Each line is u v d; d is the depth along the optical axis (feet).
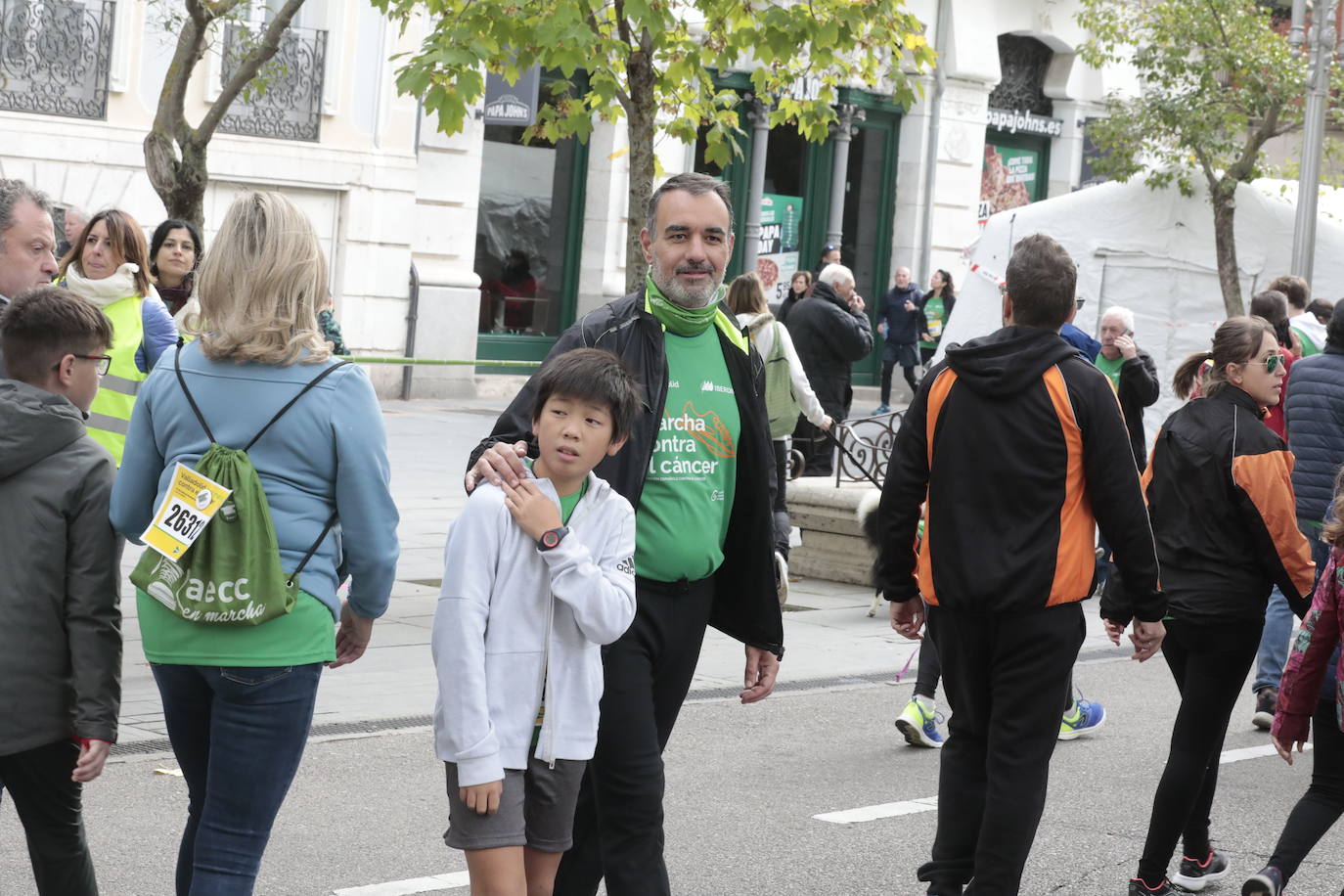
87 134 59.06
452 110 29.09
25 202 15.15
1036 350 14.99
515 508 12.30
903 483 15.60
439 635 12.27
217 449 11.90
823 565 38.47
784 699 26.91
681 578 14.11
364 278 67.00
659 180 75.77
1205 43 64.08
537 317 75.15
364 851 18.19
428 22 67.31
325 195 65.98
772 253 83.05
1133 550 15.05
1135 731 26.08
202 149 34.06
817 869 18.47
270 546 11.84
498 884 12.25
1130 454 15.02
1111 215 49.98
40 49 58.03
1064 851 19.58
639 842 13.51
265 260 12.14
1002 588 14.75
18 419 12.23
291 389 12.12
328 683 25.61
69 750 12.77
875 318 88.33
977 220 90.17
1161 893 17.71
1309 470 23.61
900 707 26.78
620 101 31.22
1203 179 49.98
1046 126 92.99
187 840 12.98
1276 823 21.21
